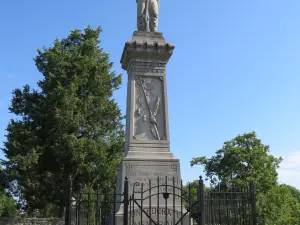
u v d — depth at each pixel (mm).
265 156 36906
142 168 11281
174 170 11453
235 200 10273
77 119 34688
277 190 35562
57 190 33438
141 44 12656
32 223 30031
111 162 36719
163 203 10891
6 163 32375
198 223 9594
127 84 13227
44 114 34938
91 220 14555
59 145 33594
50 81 35500
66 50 37250
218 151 39562
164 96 12609
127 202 8922
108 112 39062
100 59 40469
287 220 35750
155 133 12148
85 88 38562
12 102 36562
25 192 33031
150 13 13672
